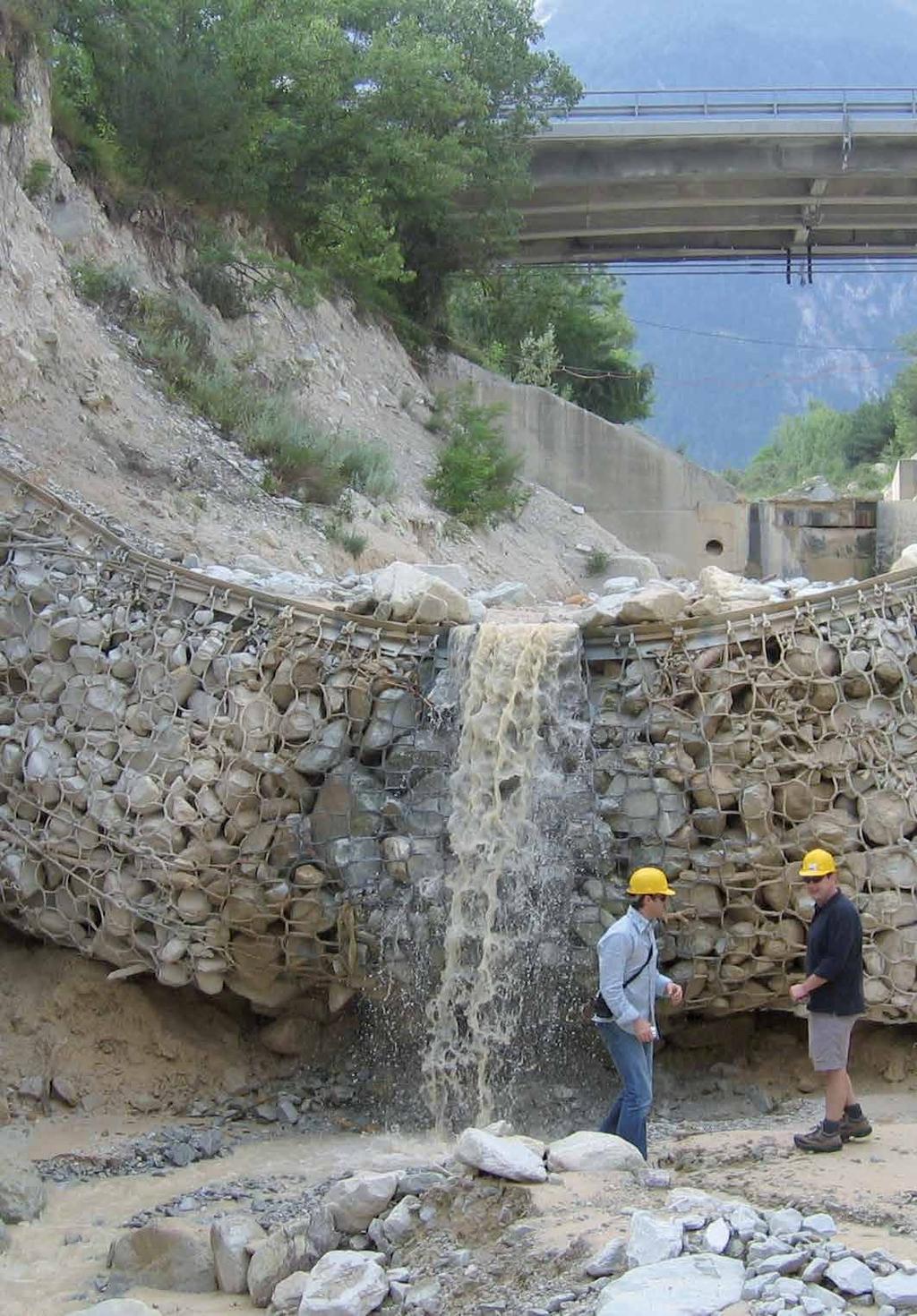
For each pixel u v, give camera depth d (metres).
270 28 26.81
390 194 29.59
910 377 62.34
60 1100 12.34
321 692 12.74
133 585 12.94
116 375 18.42
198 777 12.51
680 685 12.40
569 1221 7.94
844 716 12.21
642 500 33.53
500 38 32.50
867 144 37.22
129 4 24.02
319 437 21.16
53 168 20.16
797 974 12.40
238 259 24.36
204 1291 8.94
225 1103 12.67
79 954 12.95
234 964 12.77
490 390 33.38
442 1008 12.55
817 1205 7.94
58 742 12.75
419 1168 9.04
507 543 25.95
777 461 72.38
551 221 39.28
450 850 12.52
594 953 12.30
